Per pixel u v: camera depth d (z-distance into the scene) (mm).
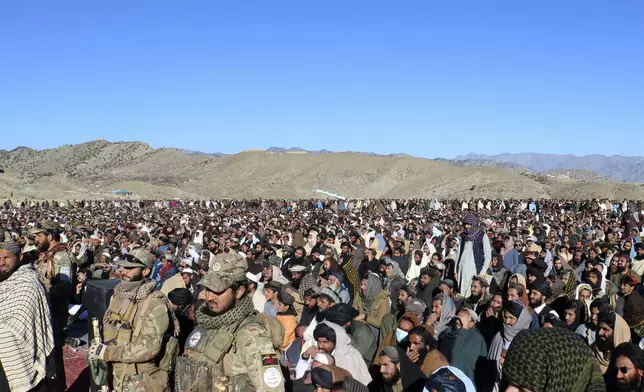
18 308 5129
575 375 2543
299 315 9055
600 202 60344
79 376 8805
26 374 5090
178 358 4176
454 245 17250
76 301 11312
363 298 10078
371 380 6141
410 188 130500
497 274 12039
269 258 14648
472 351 6832
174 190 112125
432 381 4199
